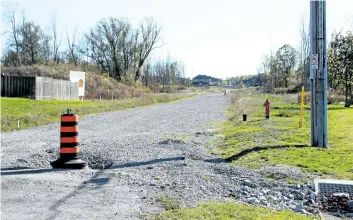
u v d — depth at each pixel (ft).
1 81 124.77
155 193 21.43
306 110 87.61
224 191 22.20
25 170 27.96
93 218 17.15
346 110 84.28
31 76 124.98
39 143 44.27
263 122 63.46
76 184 23.36
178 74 402.52
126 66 255.09
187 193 21.52
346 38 114.62
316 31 37.83
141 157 34.24
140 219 17.02
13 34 248.73
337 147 36.73
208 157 33.99
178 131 58.13
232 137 47.85
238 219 16.92
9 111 77.25
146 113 99.76
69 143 29.58
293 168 27.55
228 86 464.65
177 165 29.94
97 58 254.47
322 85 37.47
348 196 20.45
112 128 63.10
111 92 172.24
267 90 221.66
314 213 18.90
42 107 92.38
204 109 116.88
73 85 147.95
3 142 44.93
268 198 20.86
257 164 29.50
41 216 17.37
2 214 17.58
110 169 28.91
